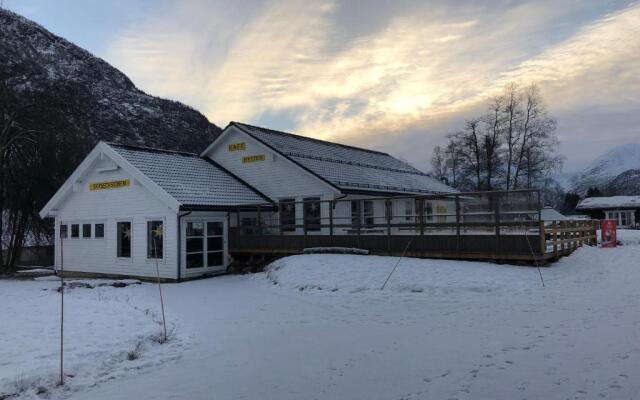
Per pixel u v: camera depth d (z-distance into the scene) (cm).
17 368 756
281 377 711
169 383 707
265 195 2556
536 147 5122
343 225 1992
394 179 3022
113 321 1103
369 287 1480
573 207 7856
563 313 1038
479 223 1714
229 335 1011
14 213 2967
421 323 1038
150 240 2194
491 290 1348
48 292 1745
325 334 984
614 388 577
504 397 575
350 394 623
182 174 2383
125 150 2384
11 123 2836
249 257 2278
